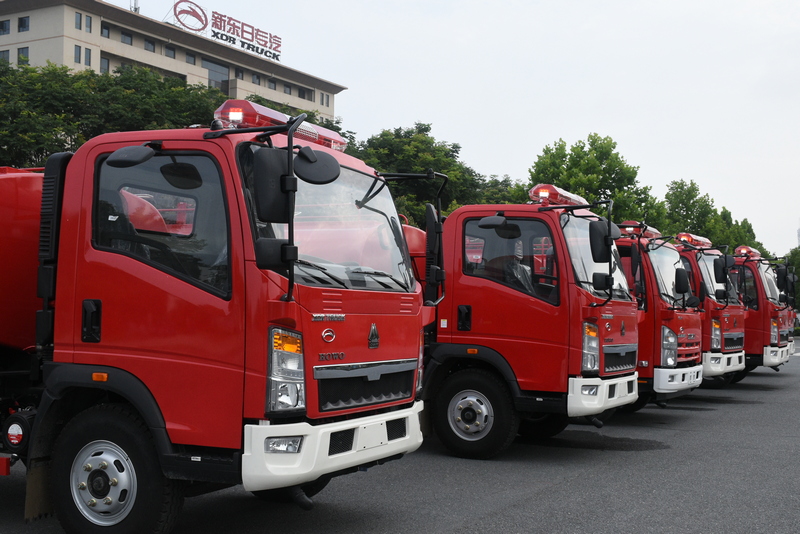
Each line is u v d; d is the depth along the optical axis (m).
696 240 14.51
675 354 10.41
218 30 70.19
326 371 4.57
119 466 4.67
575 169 30.23
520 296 7.90
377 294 5.06
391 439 5.15
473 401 8.02
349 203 5.20
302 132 5.65
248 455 4.28
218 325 4.43
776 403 13.34
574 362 7.64
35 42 56.59
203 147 4.62
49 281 5.00
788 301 17.30
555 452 8.51
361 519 5.61
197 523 5.49
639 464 7.81
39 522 5.53
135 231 4.76
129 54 61.31
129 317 4.67
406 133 36.59
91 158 4.95
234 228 4.45
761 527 5.49
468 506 6.01
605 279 7.54
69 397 4.95
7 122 22.28
